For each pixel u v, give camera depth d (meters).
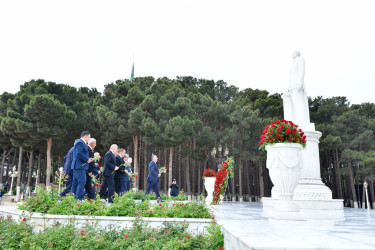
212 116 35.09
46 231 5.02
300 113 9.23
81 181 6.85
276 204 5.64
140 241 4.67
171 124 27.95
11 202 22.69
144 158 32.25
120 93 35.94
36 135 26.86
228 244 3.63
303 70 9.41
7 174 47.53
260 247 2.31
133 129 28.81
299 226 4.19
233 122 34.69
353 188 30.86
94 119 33.78
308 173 8.19
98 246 4.57
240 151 33.62
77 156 6.88
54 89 33.41
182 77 45.44
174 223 5.18
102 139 32.38
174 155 35.97
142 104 30.47
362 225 4.70
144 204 6.18
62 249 4.61
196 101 36.88
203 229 5.11
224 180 12.37
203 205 6.00
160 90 35.50
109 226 5.18
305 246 2.34
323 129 33.22
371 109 38.00
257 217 5.88
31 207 5.93
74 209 5.59
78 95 34.84
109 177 7.91
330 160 36.47
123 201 6.03
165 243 4.57
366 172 29.72
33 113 26.48
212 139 31.31
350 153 30.72
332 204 7.02
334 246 2.34
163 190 33.84
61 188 8.30
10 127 26.55
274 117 34.12
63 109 27.45
